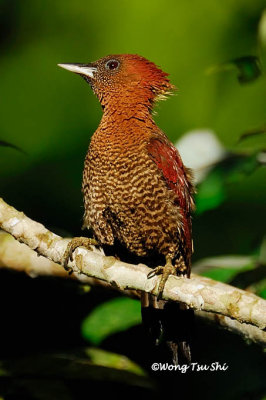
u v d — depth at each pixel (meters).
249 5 16.11
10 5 16.56
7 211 8.39
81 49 16.25
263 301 7.65
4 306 11.89
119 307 9.67
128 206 10.12
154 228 10.16
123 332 12.05
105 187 10.17
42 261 9.94
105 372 8.51
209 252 14.02
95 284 9.98
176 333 9.70
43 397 8.31
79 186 14.94
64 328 11.90
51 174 15.03
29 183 14.94
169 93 10.77
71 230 14.47
